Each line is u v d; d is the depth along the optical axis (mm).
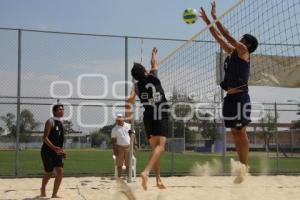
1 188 9070
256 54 9078
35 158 20828
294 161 20484
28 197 7645
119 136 10664
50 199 7367
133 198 5391
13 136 12281
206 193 7793
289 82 10344
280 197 7305
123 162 10805
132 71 5664
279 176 12398
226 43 5801
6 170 13148
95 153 30859
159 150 5266
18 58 11977
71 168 14992
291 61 8969
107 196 7586
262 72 9094
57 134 7609
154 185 9406
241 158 5609
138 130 13562
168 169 14156
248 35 5457
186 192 8000
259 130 18922
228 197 7078
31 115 12117
